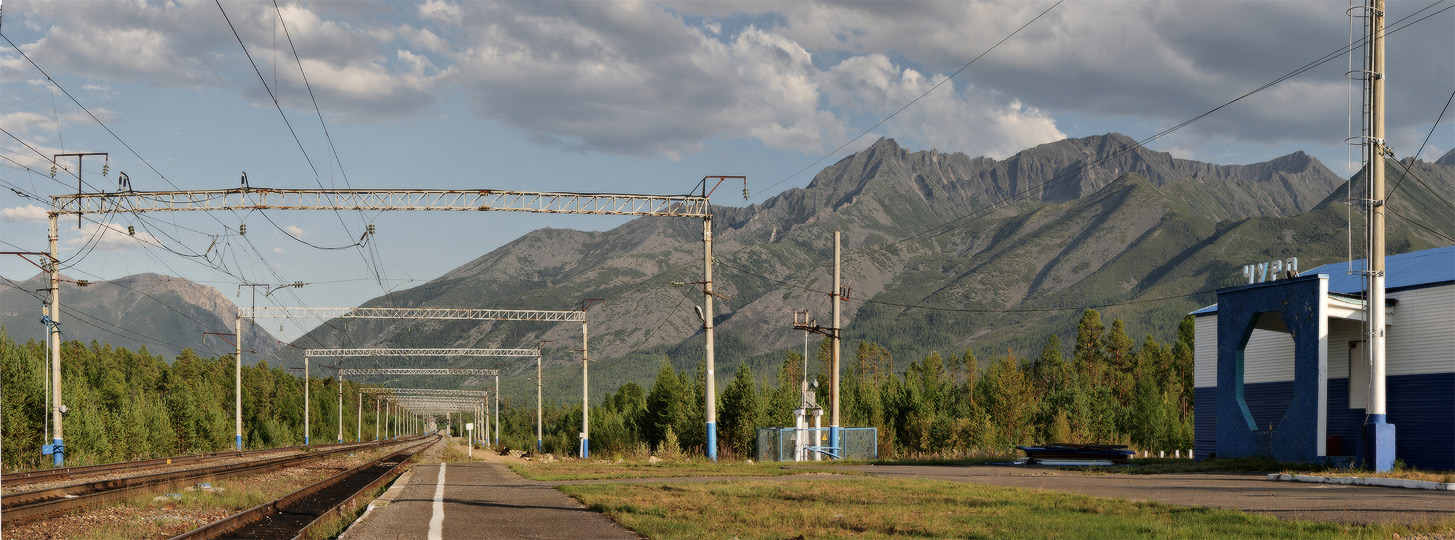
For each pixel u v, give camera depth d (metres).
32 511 20.44
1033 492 26.83
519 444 133.75
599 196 52.41
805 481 33.41
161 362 174.25
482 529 18.81
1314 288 37.69
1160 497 25.27
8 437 59.34
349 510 23.34
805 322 57.94
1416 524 17.53
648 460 62.19
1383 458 34.41
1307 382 37.66
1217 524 18.34
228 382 151.00
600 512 22.84
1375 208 35.53
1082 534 17.16
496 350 98.50
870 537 17.00
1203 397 50.94
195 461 57.56
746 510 22.11
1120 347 174.00
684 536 17.03
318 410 164.00
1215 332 50.44
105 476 39.88
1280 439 38.88
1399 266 44.62
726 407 85.06
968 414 111.88
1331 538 16.27
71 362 133.88
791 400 88.88
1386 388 40.38
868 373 187.50
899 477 36.38
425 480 37.72
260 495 26.56
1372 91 35.72
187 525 19.16
